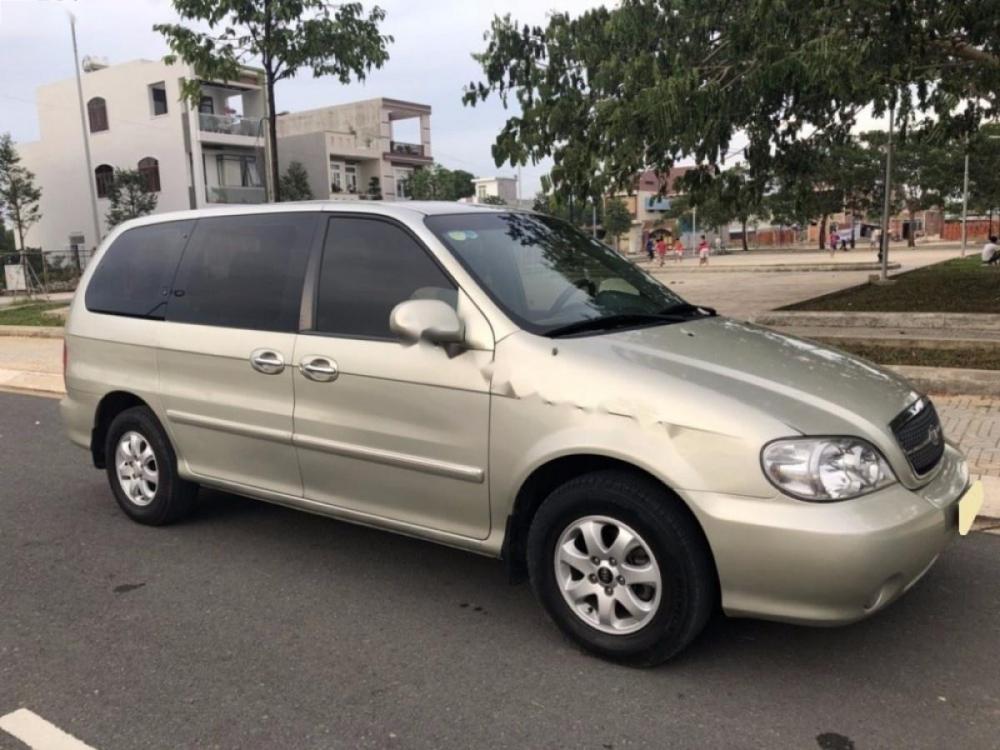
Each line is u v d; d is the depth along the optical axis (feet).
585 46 36.47
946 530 10.44
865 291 50.90
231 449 14.99
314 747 9.53
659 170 34.60
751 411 10.00
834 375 11.48
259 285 14.69
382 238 13.39
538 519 11.39
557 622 11.51
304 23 41.19
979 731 9.50
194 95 42.32
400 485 12.71
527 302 12.39
